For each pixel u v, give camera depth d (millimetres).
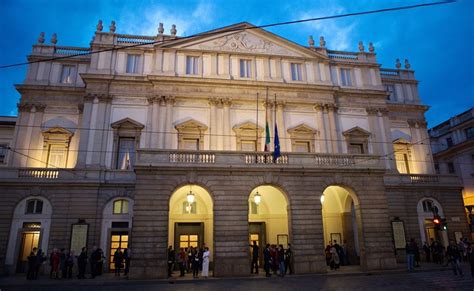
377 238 22109
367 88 33250
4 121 34375
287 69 32094
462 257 27344
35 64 30188
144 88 29359
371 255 21734
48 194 25844
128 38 30859
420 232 30391
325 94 31812
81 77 28453
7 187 25578
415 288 15195
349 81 33719
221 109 29547
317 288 15758
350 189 22922
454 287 15227
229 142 28875
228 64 30891
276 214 27500
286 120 30688
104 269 24891
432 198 31656
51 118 29062
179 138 28328
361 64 34062
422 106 35594
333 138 30766
